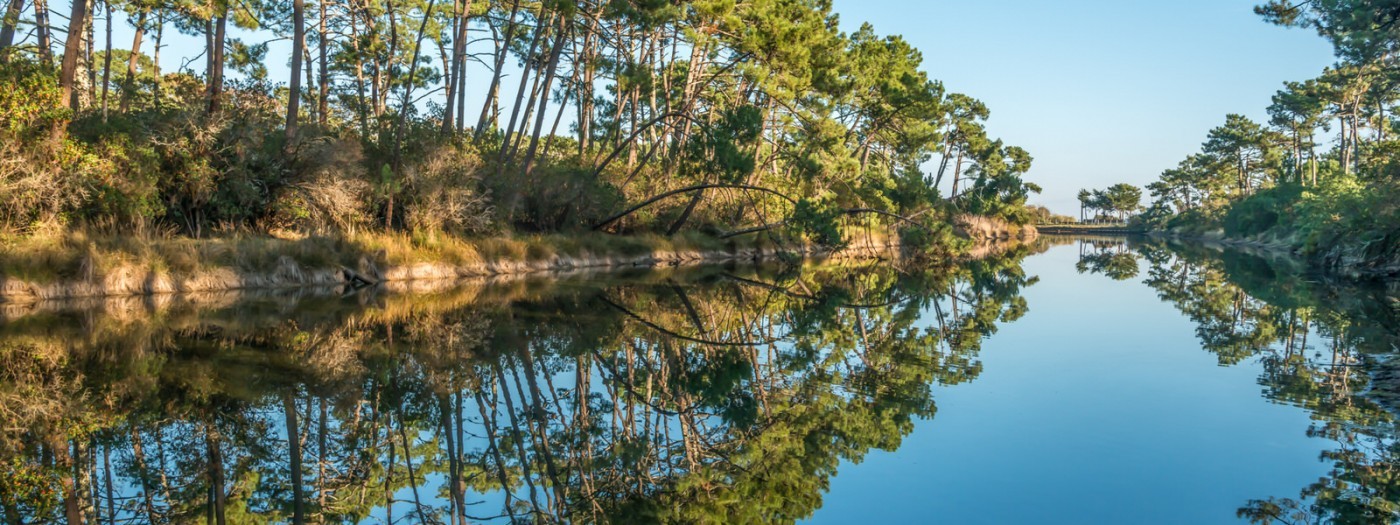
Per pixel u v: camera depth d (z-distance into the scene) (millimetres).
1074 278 27656
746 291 20875
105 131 16688
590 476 6223
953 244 40656
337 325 12375
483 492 5805
